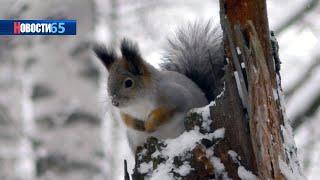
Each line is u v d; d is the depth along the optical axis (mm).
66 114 12234
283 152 6641
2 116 13133
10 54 13234
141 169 7246
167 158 7086
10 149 12938
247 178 6859
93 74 12375
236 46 6805
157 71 8609
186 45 9141
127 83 8508
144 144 7340
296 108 9789
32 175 12266
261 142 6633
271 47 6816
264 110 6637
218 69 8773
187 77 8852
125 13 13539
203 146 6957
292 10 11031
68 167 12039
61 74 12445
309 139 10219
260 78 6668
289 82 10297
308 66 10430
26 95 13156
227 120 6996
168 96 8211
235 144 6953
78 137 12141
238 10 6758
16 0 13195
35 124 12398
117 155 12188
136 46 9547
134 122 8398
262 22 6742
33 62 12781
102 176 12023
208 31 9164
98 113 12219
